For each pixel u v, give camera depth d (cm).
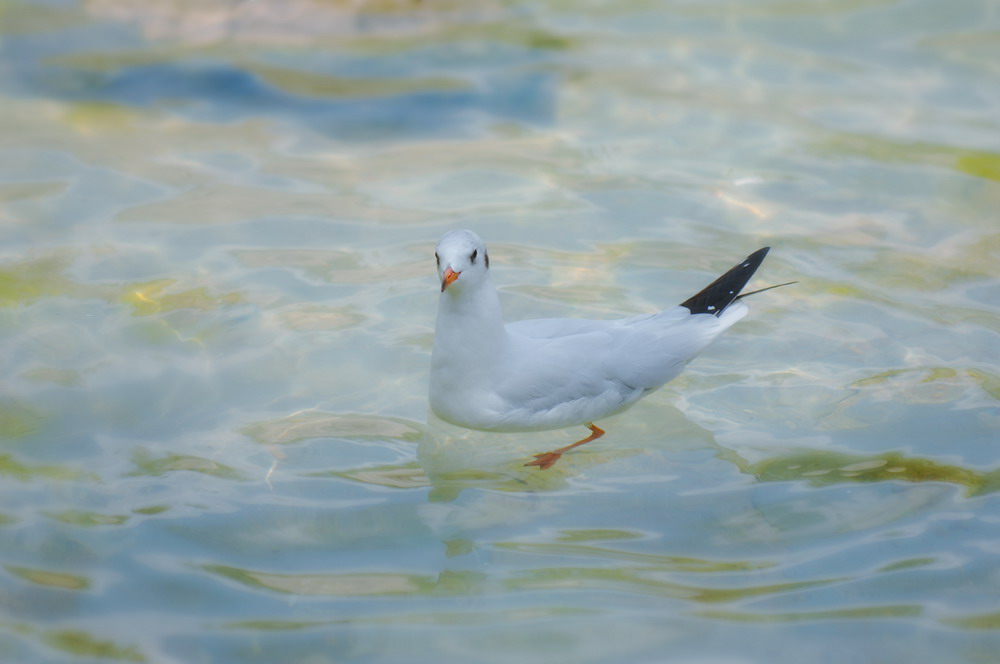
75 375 1014
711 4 1780
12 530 826
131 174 1353
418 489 895
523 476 922
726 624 744
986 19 1702
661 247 1217
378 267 1177
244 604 764
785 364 1046
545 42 1689
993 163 1369
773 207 1295
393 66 1628
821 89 1549
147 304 1114
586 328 1000
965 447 925
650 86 1564
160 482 888
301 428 960
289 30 1720
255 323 1091
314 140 1441
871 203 1301
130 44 1675
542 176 1357
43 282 1141
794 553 814
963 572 786
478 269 895
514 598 772
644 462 938
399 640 734
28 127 1452
